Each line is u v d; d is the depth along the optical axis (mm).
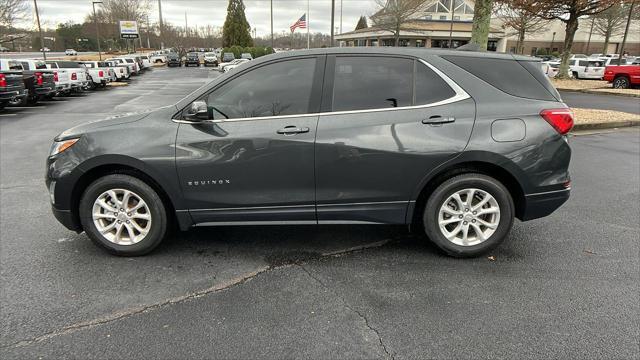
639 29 59469
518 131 3463
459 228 3639
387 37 44562
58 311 2924
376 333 2699
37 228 4375
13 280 3328
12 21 32125
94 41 84188
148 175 3568
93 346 2570
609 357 2469
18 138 9922
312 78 3537
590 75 28906
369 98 3508
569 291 3176
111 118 3754
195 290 3211
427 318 2855
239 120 3510
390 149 3432
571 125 3574
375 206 3572
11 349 2541
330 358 2477
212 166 3498
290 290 3213
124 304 3016
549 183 3549
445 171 3586
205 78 35875
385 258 3730
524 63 3658
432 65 3543
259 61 3592
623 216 4723
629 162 7184
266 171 3500
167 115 3576
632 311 2914
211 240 4117
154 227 3664
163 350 2539
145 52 78562
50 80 18312
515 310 2938
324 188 3535
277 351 2533
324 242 4070
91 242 4039
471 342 2609
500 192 3531
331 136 3436
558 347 2559
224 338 2648
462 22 47438
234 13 65562
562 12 22547
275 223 3645
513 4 20766
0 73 14422
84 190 3668
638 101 16812
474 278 3375
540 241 4066
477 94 3514
